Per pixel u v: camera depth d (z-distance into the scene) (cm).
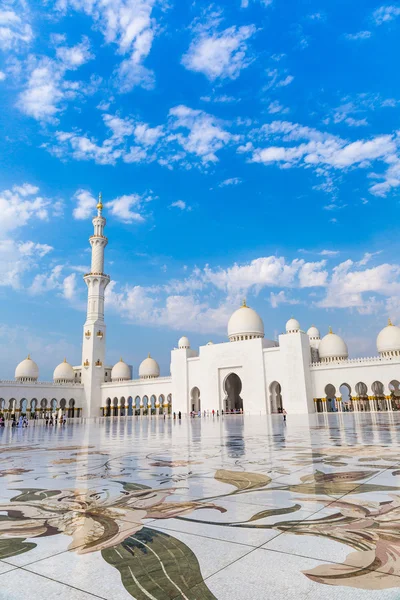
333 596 284
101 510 522
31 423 5769
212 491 618
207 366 6656
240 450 1188
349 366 5647
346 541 390
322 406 5862
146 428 2911
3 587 311
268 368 6072
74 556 369
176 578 319
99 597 292
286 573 323
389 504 521
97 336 7806
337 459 935
